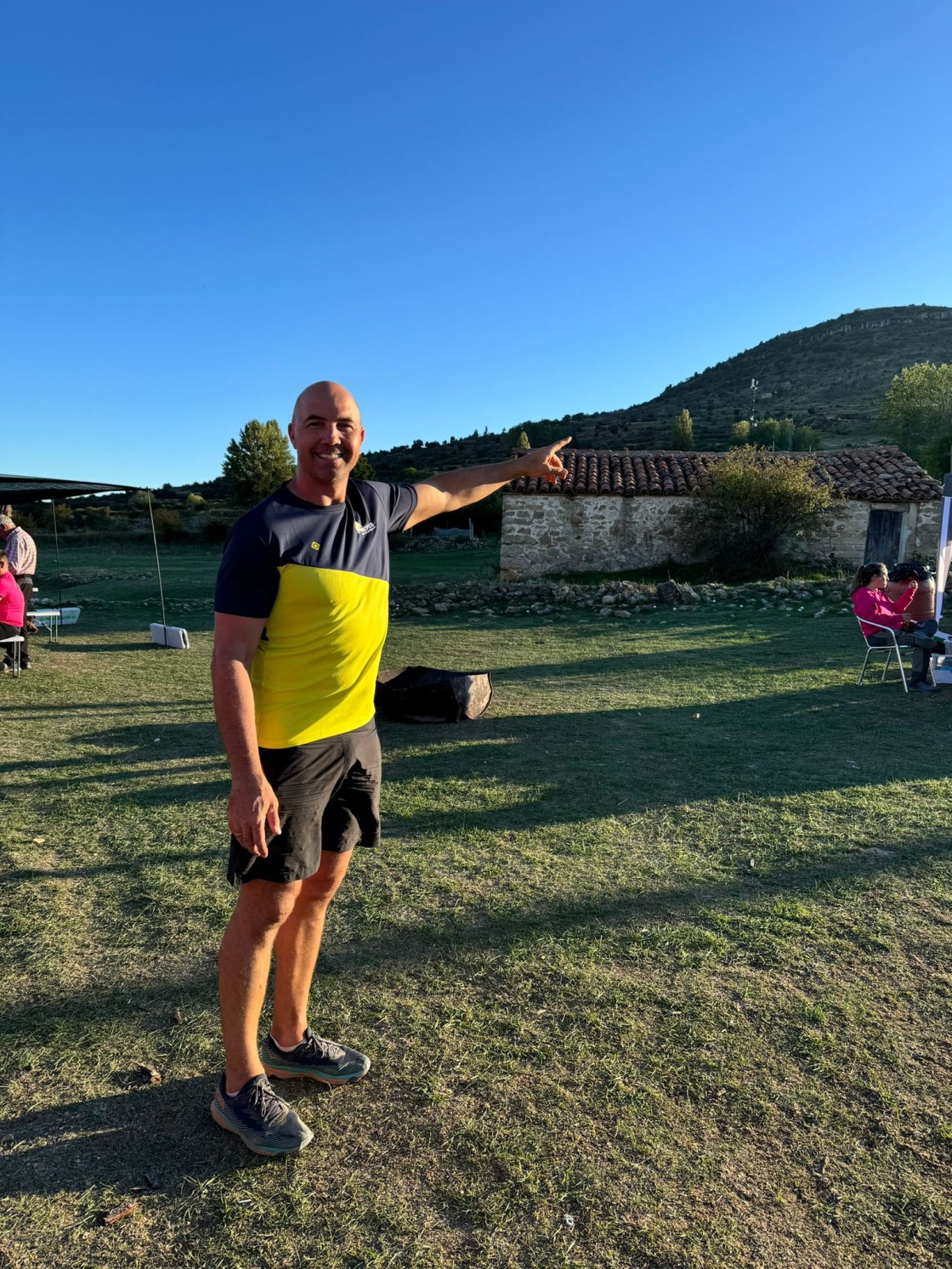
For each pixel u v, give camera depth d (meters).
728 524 19.83
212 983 2.98
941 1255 1.84
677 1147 2.17
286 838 1.98
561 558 20.75
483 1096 2.37
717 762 5.86
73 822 4.66
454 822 4.66
